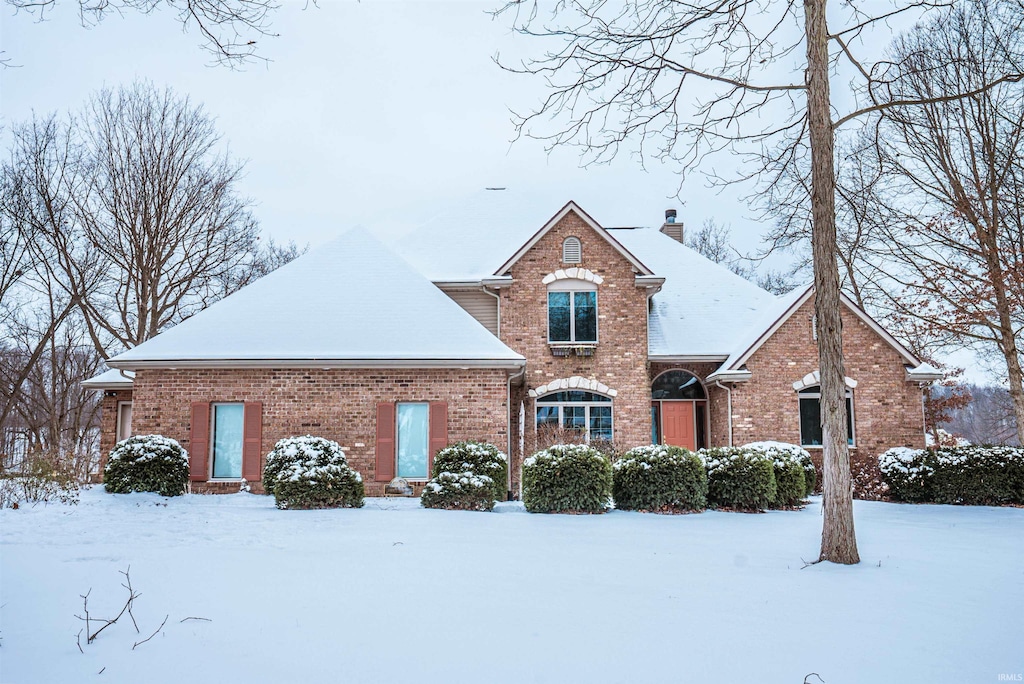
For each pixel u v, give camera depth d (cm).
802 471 1545
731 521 1232
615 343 2225
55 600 591
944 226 2289
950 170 2222
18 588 627
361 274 2112
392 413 1820
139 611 566
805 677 450
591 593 654
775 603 633
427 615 568
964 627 568
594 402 2208
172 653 474
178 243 3155
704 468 1412
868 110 936
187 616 554
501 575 725
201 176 3183
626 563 808
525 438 2100
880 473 1878
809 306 2231
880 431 2180
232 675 439
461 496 1357
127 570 704
